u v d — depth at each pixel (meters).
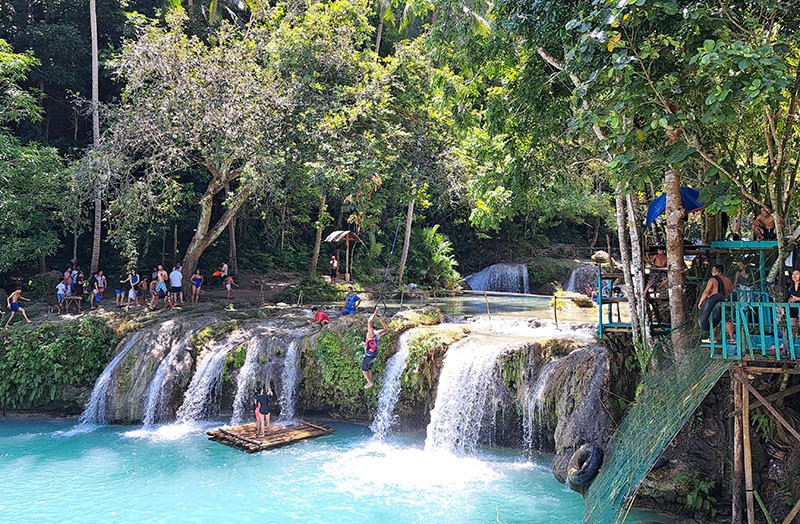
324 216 23.08
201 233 22.83
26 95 21.86
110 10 28.17
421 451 13.80
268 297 25.34
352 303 18.48
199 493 11.31
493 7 12.96
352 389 15.88
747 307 8.45
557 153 14.34
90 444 14.49
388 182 21.11
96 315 19.30
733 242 9.46
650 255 12.44
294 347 16.64
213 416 16.70
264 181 19.36
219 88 19.77
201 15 31.25
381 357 15.65
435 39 13.73
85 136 30.11
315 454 13.53
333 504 10.73
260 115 19.12
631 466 9.03
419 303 25.08
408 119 20.92
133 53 20.30
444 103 14.63
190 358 17.09
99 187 20.19
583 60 8.77
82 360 17.73
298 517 10.23
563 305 22.59
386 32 34.94
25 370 17.36
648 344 10.92
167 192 20.48
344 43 20.81
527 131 13.41
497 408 13.88
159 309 20.64
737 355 8.16
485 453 13.59
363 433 15.27
